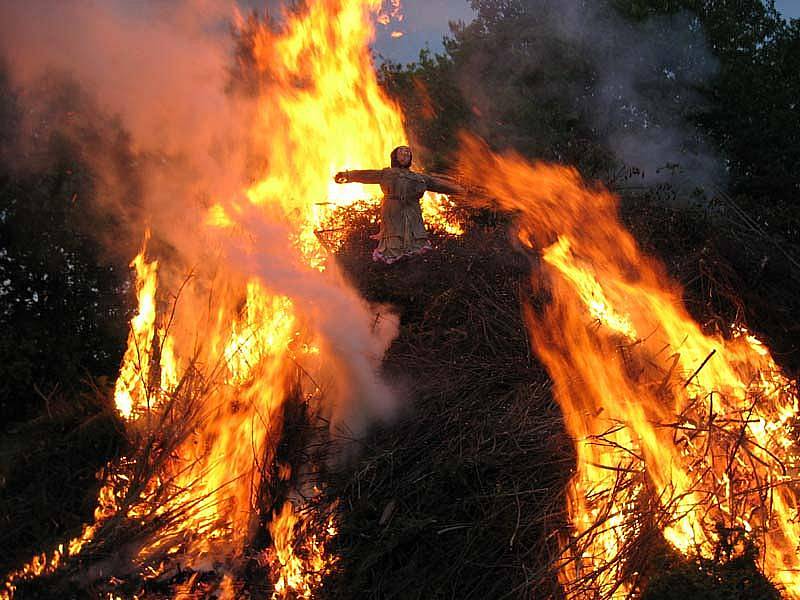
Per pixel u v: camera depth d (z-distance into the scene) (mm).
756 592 3881
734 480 4625
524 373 5309
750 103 14883
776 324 6629
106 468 5316
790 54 16391
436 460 4680
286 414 5547
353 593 4242
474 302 6199
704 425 4832
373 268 6820
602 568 4055
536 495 4434
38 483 5207
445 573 4207
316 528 4590
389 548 4246
